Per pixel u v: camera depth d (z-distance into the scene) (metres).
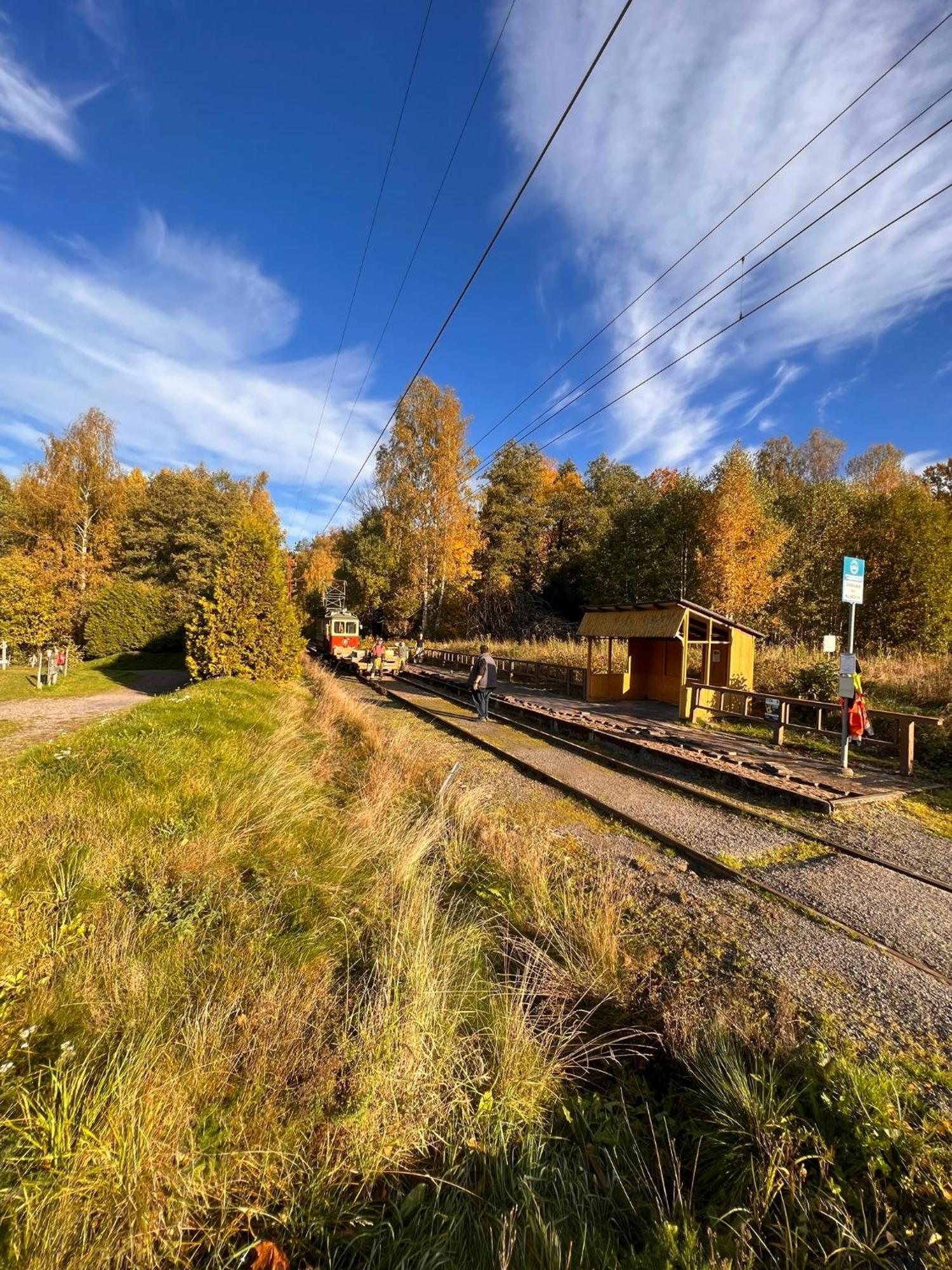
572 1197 2.28
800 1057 2.88
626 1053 3.11
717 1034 3.02
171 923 3.43
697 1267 1.95
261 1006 2.83
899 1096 2.66
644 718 12.79
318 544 68.19
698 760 8.88
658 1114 2.74
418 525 33.84
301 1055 2.63
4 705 15.85
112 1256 1.79
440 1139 2.49
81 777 4.94
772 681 13.83
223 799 5.33
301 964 3.29
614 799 7.51
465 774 8.84
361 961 3.53
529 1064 2.84
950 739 8.70
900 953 3.96
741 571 24.39
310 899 4.10
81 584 33.09
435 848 5.66
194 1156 2.08
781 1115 2.58
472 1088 2.72
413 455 33.47
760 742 10.36
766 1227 2.18
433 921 3.88
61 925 3.09
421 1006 2.96
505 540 39.28
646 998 3.53
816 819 6.70
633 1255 2.06
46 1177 1.85
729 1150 2.47
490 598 37.12
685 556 28.42
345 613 29.02
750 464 27.75
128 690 19.45
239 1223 2.02
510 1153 2.47
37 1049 2.34
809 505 27.50
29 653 24.56
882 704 10.97
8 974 2.59
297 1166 2.21
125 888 3.72
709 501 26.27
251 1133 2.24
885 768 8.62
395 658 24.50
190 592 35.84
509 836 5.82
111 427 33.62
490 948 4.00
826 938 4.16
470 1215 2.18
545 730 12.70
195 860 4.17
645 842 6.12
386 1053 2.66
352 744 9.59
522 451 40.94
